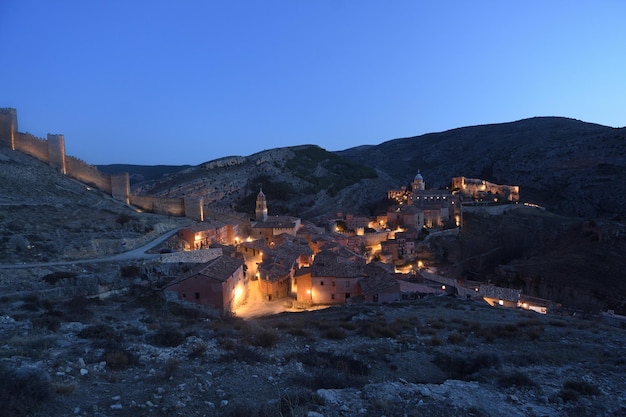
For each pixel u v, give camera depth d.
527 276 109.06
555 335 31.12
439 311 42.97
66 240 60.69
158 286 54.34
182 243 75.69
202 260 68.56
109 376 17.12
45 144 97.06
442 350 26.36
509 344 28.34
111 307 42.28
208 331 28.98
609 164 195.50
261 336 25.67
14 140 97.69
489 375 20.12
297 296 66.25
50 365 17.55
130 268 55.28
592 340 29.77
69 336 24.56
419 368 22.77
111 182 97.31
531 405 16.08
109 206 87.56
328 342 27.34
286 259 78.62
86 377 16.88
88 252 60.00
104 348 21.36
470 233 141.62
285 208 185.25
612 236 112.94
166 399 14.61
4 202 72.06
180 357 20.75
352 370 21.06
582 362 23.80
